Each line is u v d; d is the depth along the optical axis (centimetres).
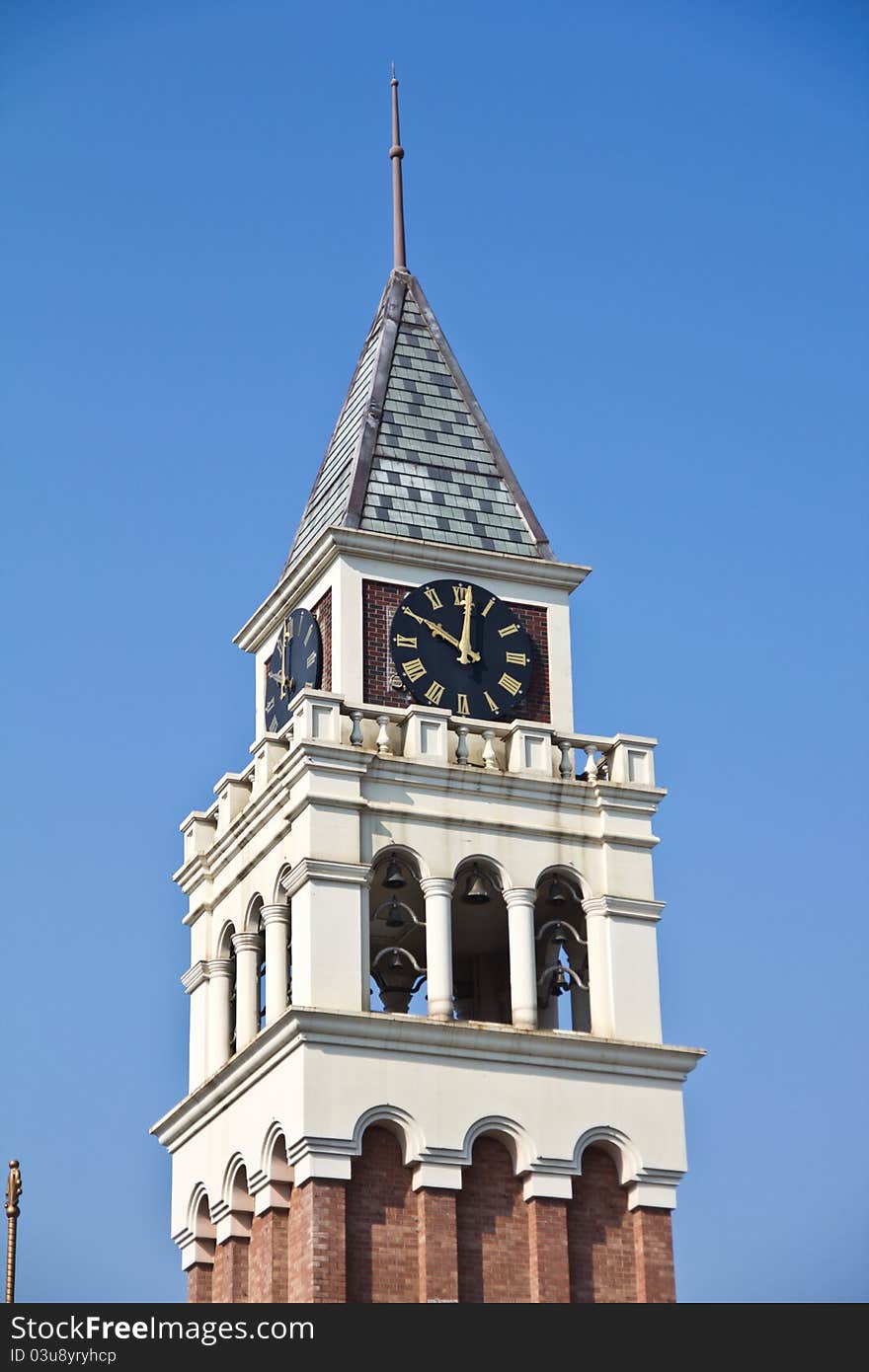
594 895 8450
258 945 8531
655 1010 8369
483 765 8519
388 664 8606
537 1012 8562
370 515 8819
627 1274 8112
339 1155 7906
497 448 9194
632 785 8575
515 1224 8069
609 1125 8188
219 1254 8306
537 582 8888
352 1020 8006
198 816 8894
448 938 8231
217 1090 8338
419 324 9456
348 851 8225
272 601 8994
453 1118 8038
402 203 9719
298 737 8312
